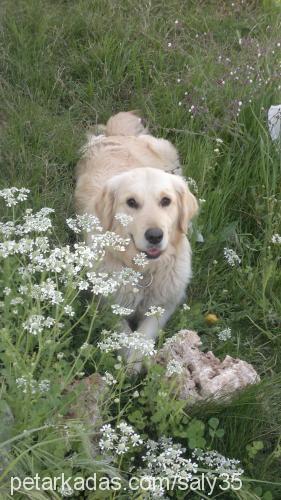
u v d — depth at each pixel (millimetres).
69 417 1846
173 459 1831
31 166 2455
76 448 1812
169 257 2221
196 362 2012
